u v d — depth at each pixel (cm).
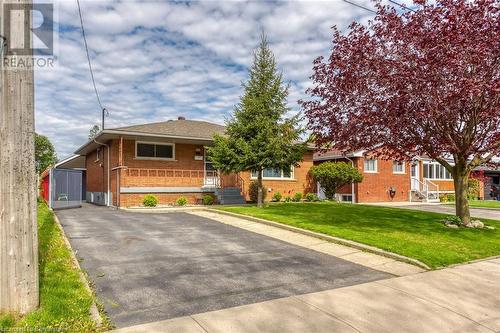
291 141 1561
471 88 807
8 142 391
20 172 396
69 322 393
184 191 1942
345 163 2258
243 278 598
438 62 867
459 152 1055
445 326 440
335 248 831
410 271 666
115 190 1844
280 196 2183
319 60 1123
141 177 1855
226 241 884
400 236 930
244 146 1502
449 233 996
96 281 558
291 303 492
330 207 1612
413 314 471
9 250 390
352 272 650
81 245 798
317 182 2375
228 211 1388
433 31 916
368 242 840
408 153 1112
